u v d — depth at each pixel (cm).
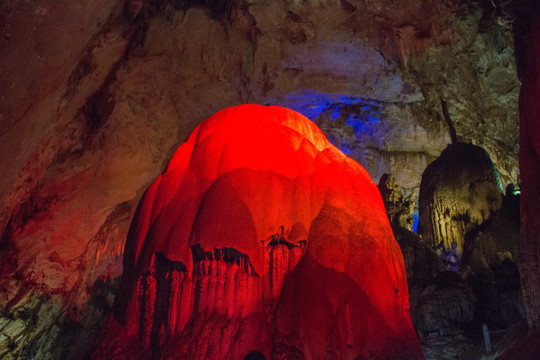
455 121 1427
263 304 782
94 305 1458
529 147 745
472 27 1248
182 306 793
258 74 1433
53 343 1340
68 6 820
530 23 852
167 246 831
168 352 762
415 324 1007
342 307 736
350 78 1472
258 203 840
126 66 1227
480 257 1107
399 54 1372
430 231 1277
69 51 901
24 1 736
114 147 1301
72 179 1256
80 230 1322
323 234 809
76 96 1113
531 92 754
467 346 910
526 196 726
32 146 984
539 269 685
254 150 898
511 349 644
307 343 710
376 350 713
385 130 1653
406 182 1731
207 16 1278
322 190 871
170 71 1331
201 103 1454
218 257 788
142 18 1164
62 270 1313
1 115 818
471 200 1212
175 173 962
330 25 1330
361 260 786
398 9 1281
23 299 1249
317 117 1645
